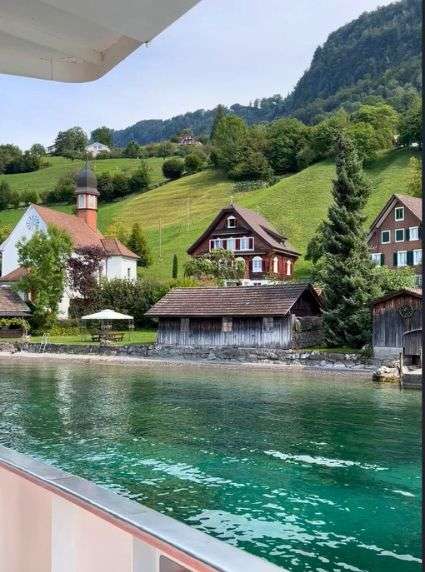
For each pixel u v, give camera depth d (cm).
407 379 2425
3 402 2008
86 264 5400
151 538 157
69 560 206
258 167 9256
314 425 1600
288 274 6450
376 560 711
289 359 3322
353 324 3412
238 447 1331
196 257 6022
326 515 876
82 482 208
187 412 1816
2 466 242
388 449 1320
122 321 5031
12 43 326
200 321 3847
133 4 244
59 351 3981
